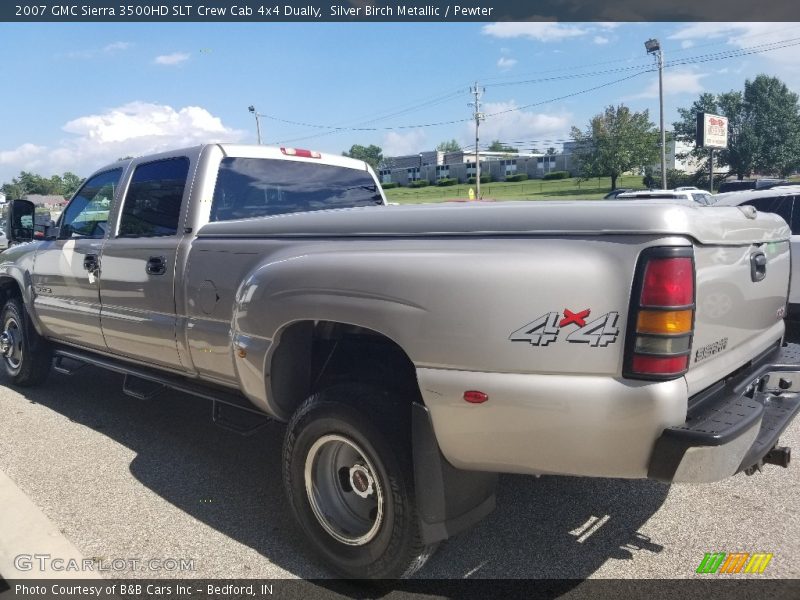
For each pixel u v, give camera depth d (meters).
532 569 3.13
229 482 4.16
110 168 5.01
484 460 2.65
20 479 4.22
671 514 3.62
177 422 5.27
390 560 2.83
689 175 86.19
